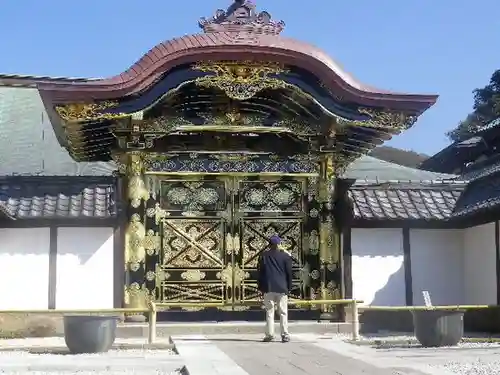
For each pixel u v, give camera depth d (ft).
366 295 55.42
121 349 41.81
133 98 50.70
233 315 55.21
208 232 56.24
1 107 74.23
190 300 55.11
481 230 54.24
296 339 45.06
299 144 57.47
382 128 54.03
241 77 51.21
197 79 50.85
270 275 43.57
